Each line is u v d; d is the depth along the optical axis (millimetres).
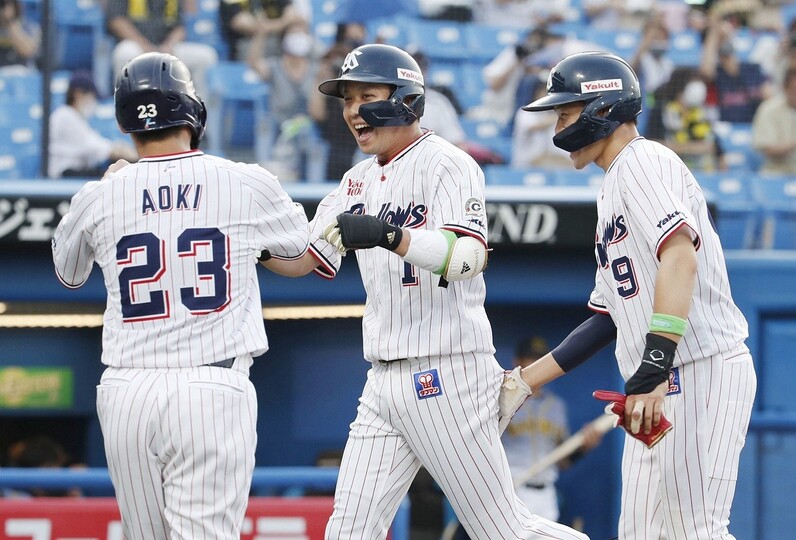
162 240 12328
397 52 13438
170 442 12125
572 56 13367
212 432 12117
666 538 13617
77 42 29562
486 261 12836
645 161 12672
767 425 20719
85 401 26219
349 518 13578
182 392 12078
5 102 29078
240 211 12594
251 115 29344
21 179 27469
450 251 12445
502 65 32250
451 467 13461
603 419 24766
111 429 12312
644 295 12875
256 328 12656
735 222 30688
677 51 33312
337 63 29547
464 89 32875
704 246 12938
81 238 12875
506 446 25406
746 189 31766
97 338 26219
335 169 29000
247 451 12406
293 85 29375
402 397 13398
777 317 25094
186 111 12789
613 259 13117
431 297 13250
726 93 32781
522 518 13812
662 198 12297
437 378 13305
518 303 24906
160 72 12719
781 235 30797
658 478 13609
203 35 30297
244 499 12461
